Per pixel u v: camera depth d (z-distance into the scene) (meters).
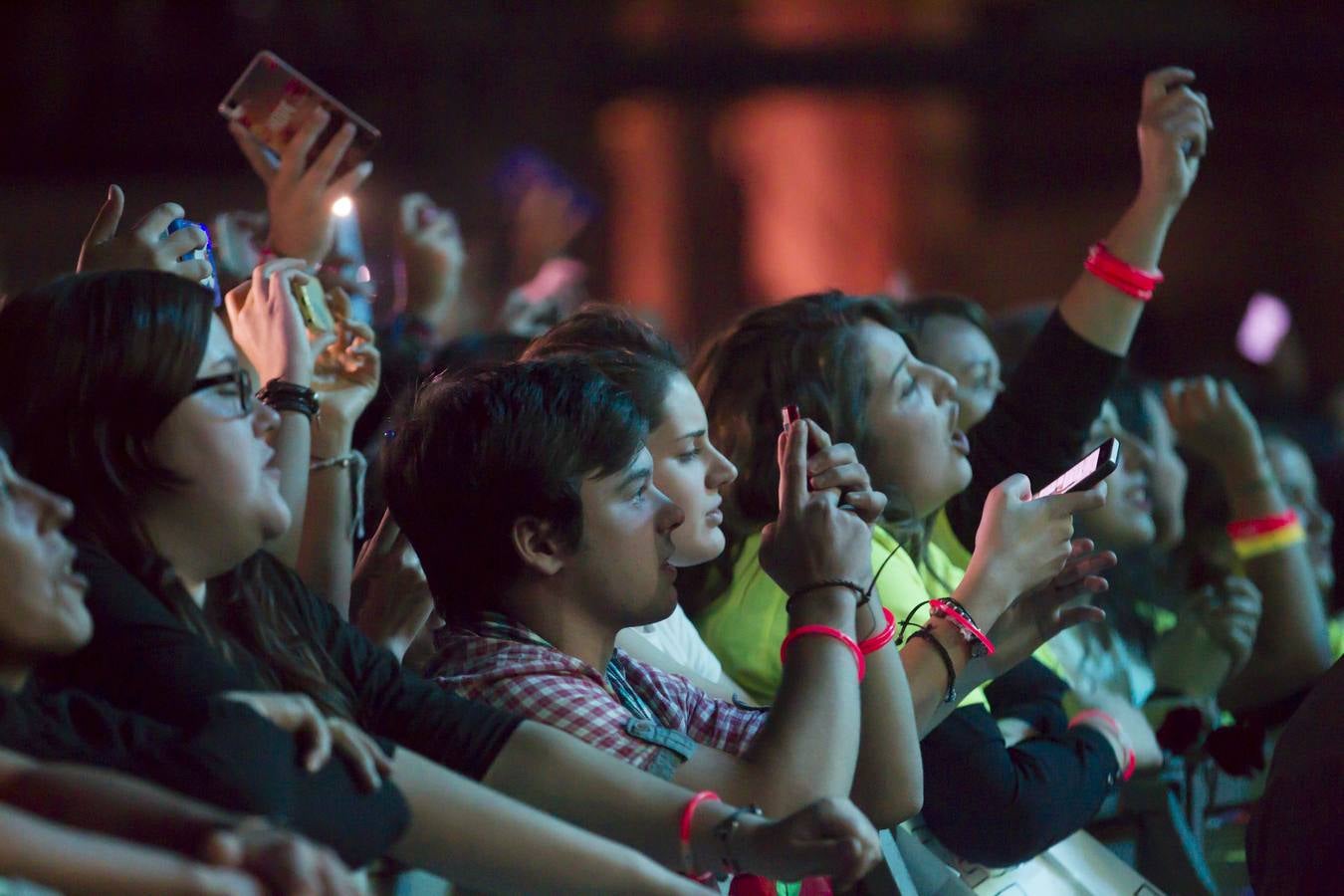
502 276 21.91
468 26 29.64
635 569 4.55
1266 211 36.91
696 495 5.07
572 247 32.34
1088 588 5.22
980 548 5.11
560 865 3.76
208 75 28.84
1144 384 8.90
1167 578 8.91
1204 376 8.32
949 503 6.96
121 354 3.76
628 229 32.66
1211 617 8.08
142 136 28.81
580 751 4.08
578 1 30.48
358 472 5.34
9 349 3.81
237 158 29.08
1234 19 32.91
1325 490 11.59
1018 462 6.73
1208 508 8.83
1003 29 32.66
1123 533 7.69
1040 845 5.50
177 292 3.85
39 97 28.56
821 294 6.24
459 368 4.77
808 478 4.53
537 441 4.46
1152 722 7.73
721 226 33.31
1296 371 16.08
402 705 4.19
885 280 31.88
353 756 3.53
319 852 2.86
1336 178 36.59
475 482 4.48
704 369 6.21
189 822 2.97
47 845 2.74
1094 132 36.50
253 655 4.05
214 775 3.25
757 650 5.92
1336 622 9.66
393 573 5.13
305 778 3.40
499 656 4.45
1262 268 36.94
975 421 7.36
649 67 31.12
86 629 3.45
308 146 6.25
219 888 2.74
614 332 5.48
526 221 18.47
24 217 28.66
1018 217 36.69
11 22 28.42
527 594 4.57
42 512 3.42
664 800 3.97
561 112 30.75
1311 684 7.96
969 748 5.41
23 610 3.37
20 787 3.07
